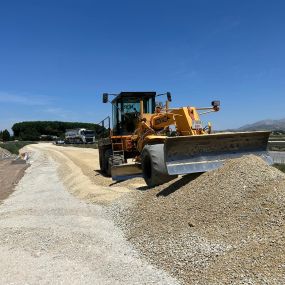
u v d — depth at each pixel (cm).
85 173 2050
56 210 1179
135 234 842
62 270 688
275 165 1588
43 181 2041
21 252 800
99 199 1248
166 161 992
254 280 530
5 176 2372
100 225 966
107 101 1650
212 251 643
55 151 5047
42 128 13675
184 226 771
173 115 1218
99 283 625
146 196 1034
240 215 720
